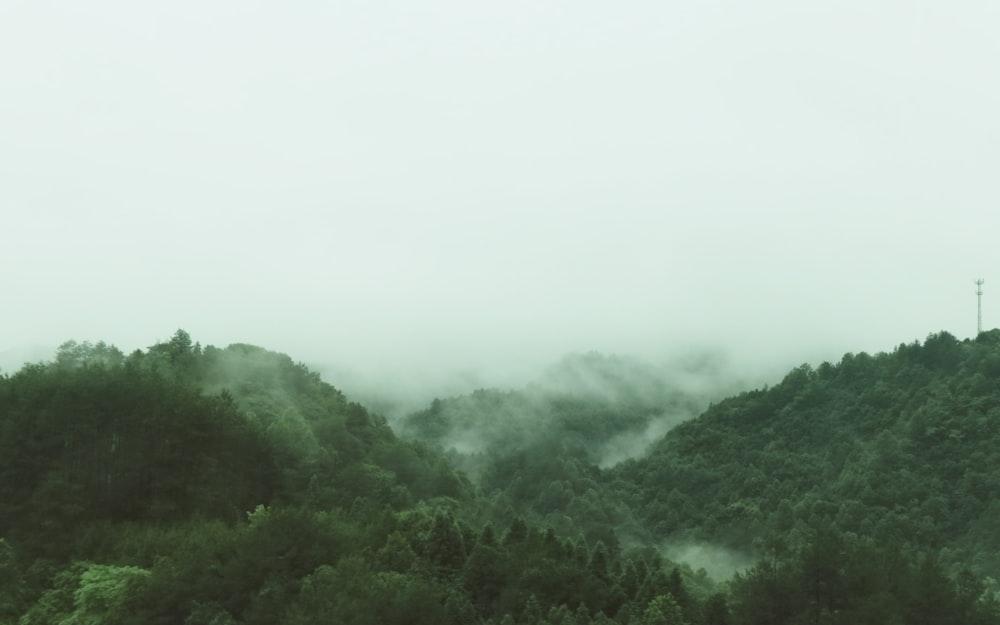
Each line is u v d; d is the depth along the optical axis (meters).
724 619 67.38
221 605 61.25
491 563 66.44
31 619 64.56
